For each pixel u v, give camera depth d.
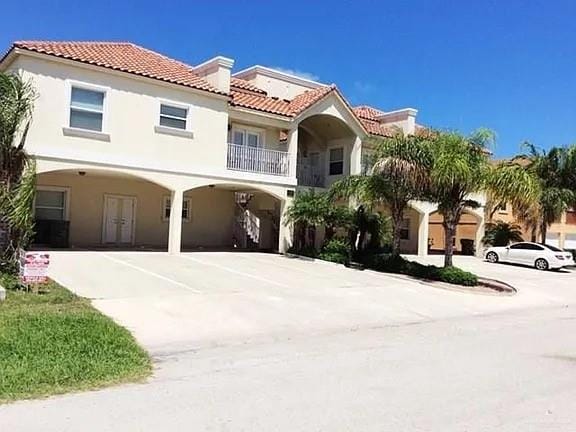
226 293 14.94
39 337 8.87
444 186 20.22
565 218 42.16
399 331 11.91
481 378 7.79
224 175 24.34
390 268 22.25
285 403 6.44
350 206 25.00
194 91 23.38
